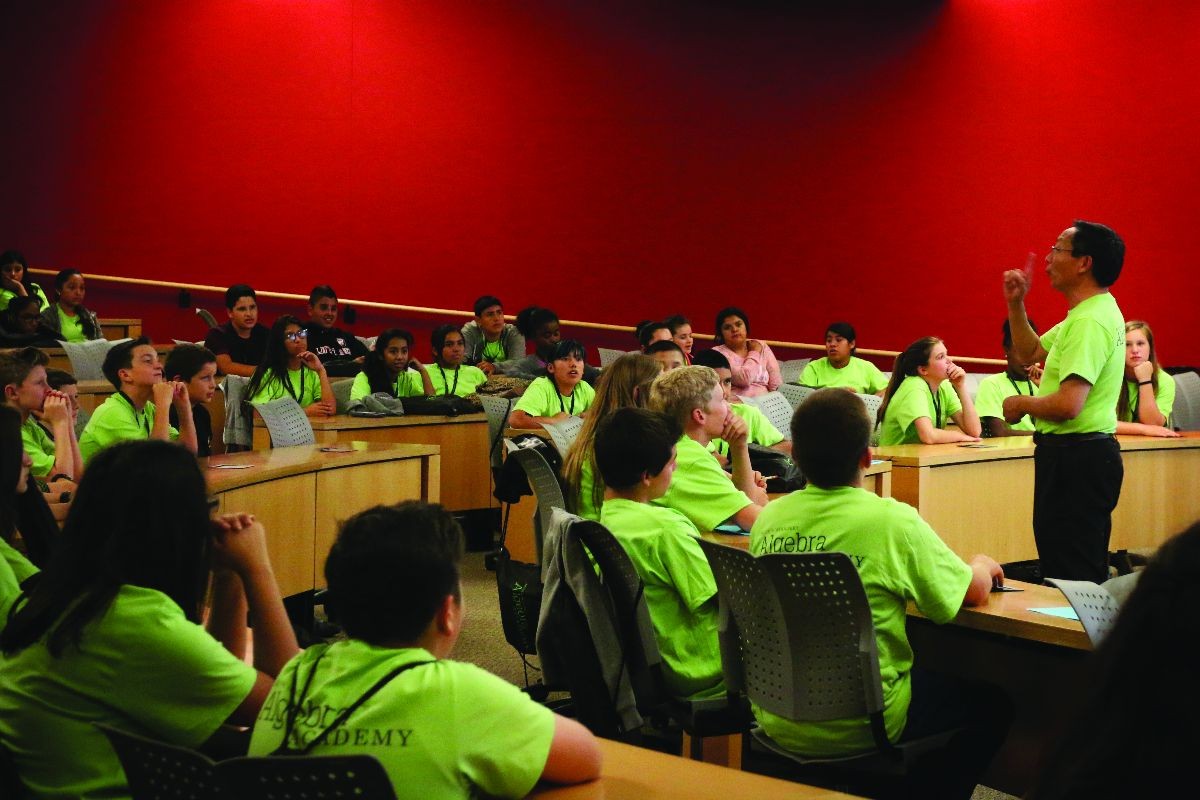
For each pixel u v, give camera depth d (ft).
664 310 31.09
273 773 4.68
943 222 28.76
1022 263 28.07
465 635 16.43
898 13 28.94
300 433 18.57
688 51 30.60
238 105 33.32
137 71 33.83
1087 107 27.22
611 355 26.78
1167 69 26.37
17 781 5.95
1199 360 26.30
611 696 8.43
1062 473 12.84
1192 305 26.32
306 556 15.99
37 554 9.15
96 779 5.92
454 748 5.09
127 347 15.10
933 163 28.78
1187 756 3.76
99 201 34.24
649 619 8.60
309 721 5.20
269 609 7.07
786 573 7.83
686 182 30.78
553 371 21.67
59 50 34.22
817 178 29.81
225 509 14.07
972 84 28.35
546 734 5.29
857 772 8.05
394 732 5.09
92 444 14.94
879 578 8.07
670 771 5.69
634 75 30.99
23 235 34.60
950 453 16.62
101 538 6.02
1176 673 3.86
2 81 34.53
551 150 31.60
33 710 5.94
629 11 30.94
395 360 23.67
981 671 9.95
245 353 26.27
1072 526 12.82
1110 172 27.04
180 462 6.16
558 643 8.50
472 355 28.09
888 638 8.12
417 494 18.08
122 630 5.89
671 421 10.34
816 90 29.71
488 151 31.96
